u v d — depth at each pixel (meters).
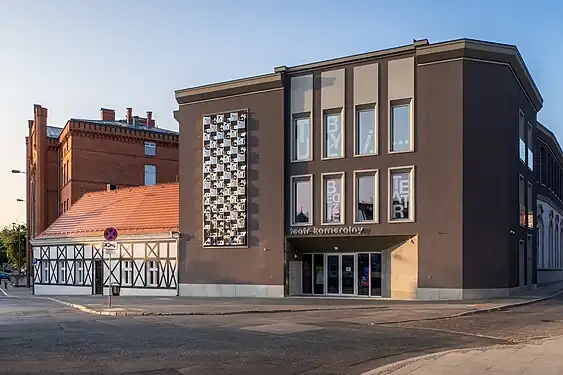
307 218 27.75
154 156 56.19
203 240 30.33
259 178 28.83
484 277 23.98
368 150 26.45
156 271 32.94
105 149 53.19
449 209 24.22
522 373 8.78
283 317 18.05
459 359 9.85
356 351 11.27
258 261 28.52
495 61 24.81
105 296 32.53
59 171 57.59
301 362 10.10
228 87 29.84
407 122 25.66
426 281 24.41
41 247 42.38
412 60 25.59
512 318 17.45
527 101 30.16
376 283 26.36
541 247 39.09
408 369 9.07
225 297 28.31
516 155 26.61
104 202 41.38
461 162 24.14
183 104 31.56
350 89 26.97
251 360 10.28
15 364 9.83
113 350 11.35
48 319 18.05
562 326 15.45
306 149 28.06
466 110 24.34
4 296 39.00
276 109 28.53
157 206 36.31
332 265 27.86
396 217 25.50
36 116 57.25
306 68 27.97
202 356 10.69
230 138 29.75
